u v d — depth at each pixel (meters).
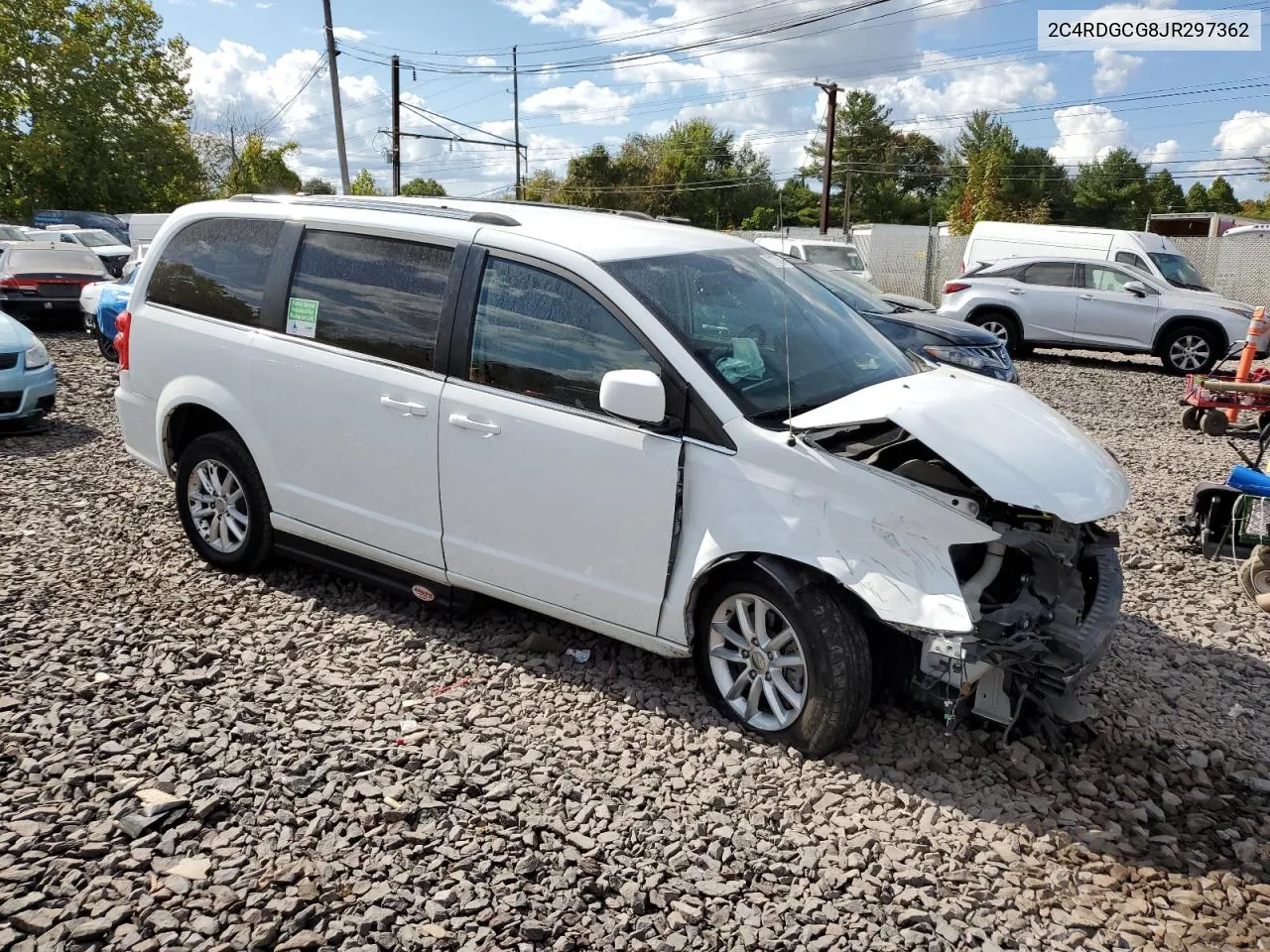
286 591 5.16
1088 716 4.05
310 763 3.51
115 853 3.00
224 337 5.08
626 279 4.02
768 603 3.69
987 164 58.84
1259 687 4.53
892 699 4.13
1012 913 2.96
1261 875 3.19
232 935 2.70
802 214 71.56
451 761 3.60
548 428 4.06
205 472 5.33
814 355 4.24
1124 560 6.11
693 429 3.80
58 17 42.28
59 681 4.04
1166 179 77.38
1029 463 3.52
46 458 7.94
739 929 2.83
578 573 4.09
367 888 2.92
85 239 29.02
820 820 3.36
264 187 48.47
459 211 4.67
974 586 3.66
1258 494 5.74
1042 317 17.06
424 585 4.67
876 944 2.80
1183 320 15.98
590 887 2.96
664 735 3.84
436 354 4.38
